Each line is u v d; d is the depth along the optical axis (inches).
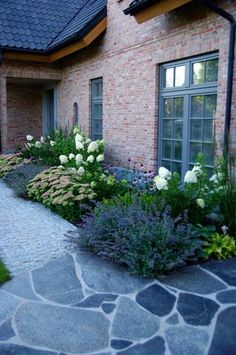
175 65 311.0
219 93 262.7
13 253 188.4
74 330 128.6
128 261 161.5
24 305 141.3
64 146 400.2
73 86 498.0
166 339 124.5
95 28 402.9
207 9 267.7
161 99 332.2
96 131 458.3
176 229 173.9
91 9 479.5
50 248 194.7
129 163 374.9
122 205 201.8
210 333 126.6
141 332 127.6
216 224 198.4
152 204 193.0
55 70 526.9
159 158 340.2
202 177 211.8
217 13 244.8
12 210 275.4
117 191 265.4
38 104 620.7
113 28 391.9
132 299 144.0
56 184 275.4
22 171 359.9
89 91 457.4
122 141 389.7
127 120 378.6
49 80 553.3
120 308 139.1
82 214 247.8
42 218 253.4
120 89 387.2
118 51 384.8
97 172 306.0
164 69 325.7
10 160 418.9
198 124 291.4
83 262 171.9
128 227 173.0
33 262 176.7
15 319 134.0
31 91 613.9
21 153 441.4
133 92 365.1
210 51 269.9
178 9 295.6
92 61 441.7
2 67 492.7
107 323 131.7
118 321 132.6
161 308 138.8
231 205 196.9
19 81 575.5
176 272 163.3
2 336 126.0
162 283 154.4
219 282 155.3
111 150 411.2
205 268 167.3
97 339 124.6
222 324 130.3
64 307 140.1
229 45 247.9
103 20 403.2
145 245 162.9
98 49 425.1
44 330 128.6
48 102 609.6
